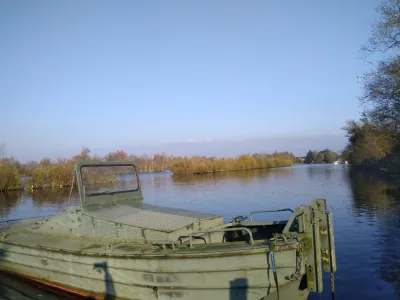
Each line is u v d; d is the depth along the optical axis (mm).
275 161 94750
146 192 34219
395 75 22594
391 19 20703
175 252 6000
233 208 21922
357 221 15742
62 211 8531
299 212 6258
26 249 8312
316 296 7832
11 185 45656
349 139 67312
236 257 5641
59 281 7789
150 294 6254
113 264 6617
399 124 28531
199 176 62125
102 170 8508
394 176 40000
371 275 8992
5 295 7844
